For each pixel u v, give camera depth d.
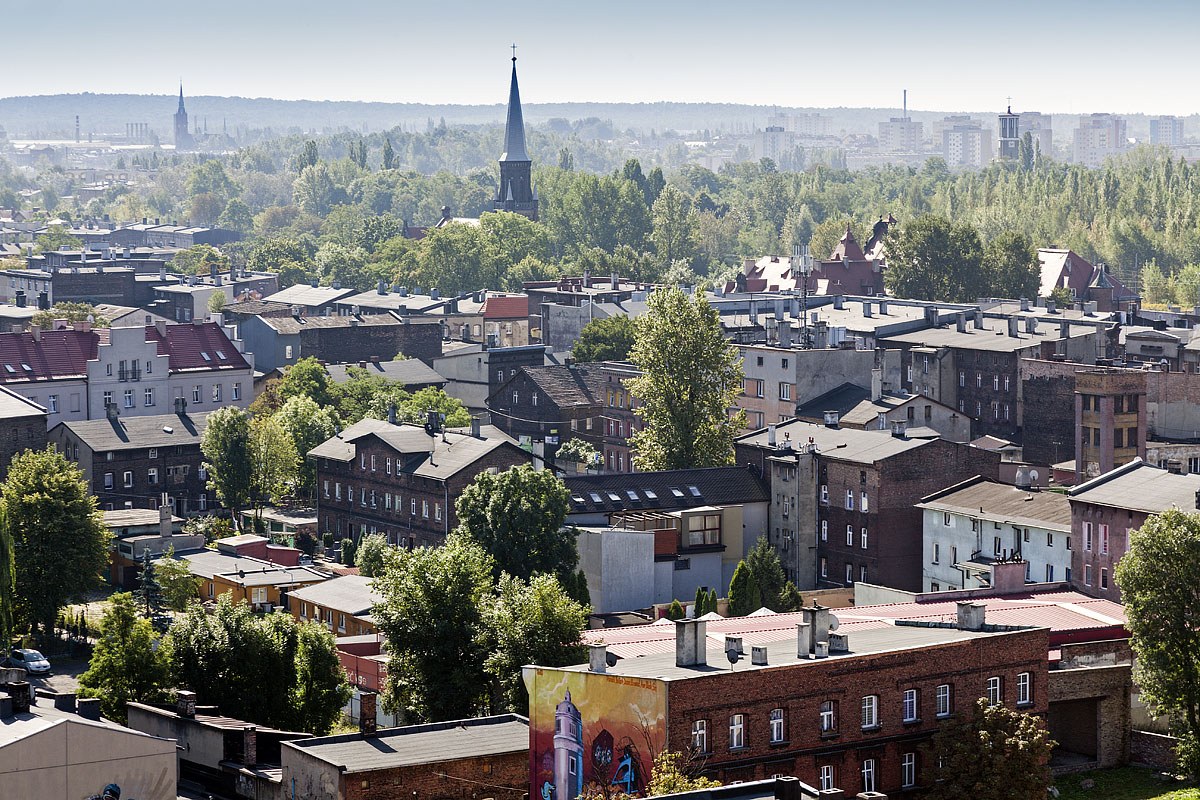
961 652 145.50
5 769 125.75
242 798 137.62
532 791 138.25
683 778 119.00
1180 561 150.62
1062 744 162.62
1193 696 150.12
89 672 165.75
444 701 166.25
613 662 141.62
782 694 135.88
